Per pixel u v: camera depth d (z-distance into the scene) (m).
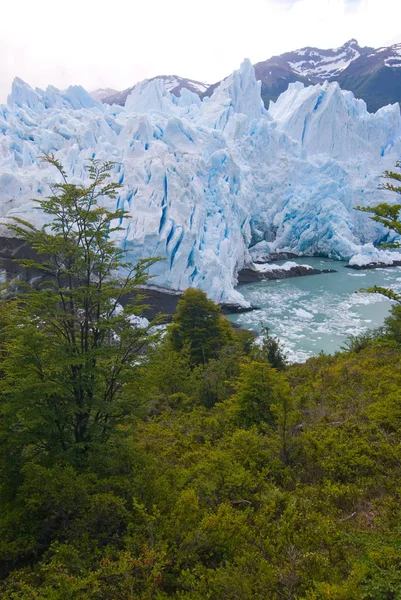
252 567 4.75
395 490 6.23
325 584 3.93
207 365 17.70
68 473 6.41
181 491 6.57
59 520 6.39
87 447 7.56
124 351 8.27
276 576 4.46
